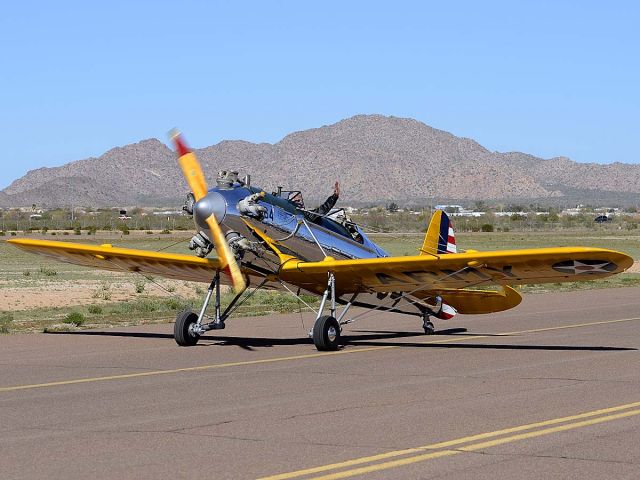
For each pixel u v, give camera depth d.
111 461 7.73
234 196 15.47
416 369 13.18
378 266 15.39
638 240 86.81
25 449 8.16
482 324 20.91
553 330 19.23
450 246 19.33
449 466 7.49
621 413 9.62
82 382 12.05
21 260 53.16
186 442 8.40
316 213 16.86
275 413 9.75
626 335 18.08
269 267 16.14
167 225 127.50
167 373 12.88
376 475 7.24
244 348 16.11
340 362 14.09
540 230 134.75
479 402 10.34
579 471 7.34
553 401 10.37
